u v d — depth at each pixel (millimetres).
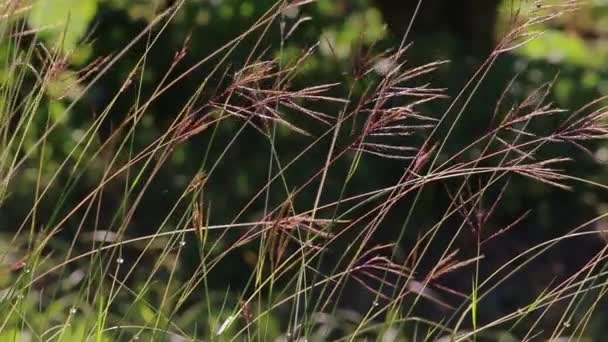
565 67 9109
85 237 6996
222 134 7480
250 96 4219
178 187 7297
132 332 5129
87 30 7523
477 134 7625
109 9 7570
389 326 4145
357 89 6754
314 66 7219
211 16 7488
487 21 8633
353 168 3863
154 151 3896
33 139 7168
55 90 4180
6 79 3896
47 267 6309
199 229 3896
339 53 7383
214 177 7406
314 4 7652
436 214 7699
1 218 7109
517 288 7371
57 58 3869
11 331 4344
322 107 7223
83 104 7406
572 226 8070
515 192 8039
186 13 7547
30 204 7188
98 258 4258
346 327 6078
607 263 4086
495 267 7621
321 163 7418
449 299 7188
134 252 6996
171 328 5688
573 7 4176
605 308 6816
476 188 7449
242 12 7473
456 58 8266
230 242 7066
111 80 7547
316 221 3902
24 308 4027
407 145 7375
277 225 3883
